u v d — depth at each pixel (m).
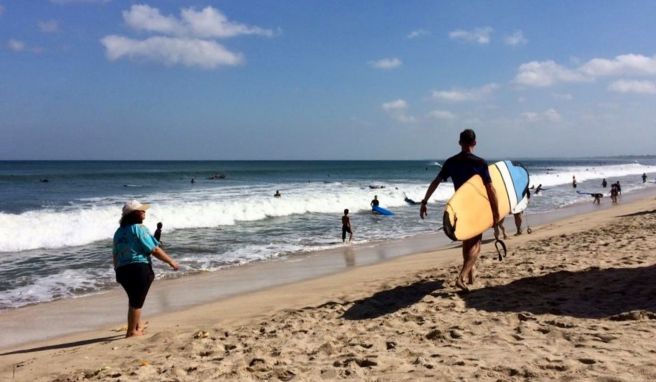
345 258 13.08
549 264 7.54
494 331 4.56
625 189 42.19
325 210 25.92
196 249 14.88
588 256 8.08
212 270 11.84
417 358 3.96
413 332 4.81
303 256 13.66
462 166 6.00
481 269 7.70
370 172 88.12
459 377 3.44
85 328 7.41
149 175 65.94
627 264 6.99
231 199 28.05
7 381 4.59
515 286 6.25
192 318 7.18
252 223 21.19
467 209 5.92
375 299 6.53
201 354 4.81
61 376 4.50
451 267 8.72
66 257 13.62
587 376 3.23
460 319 5.10
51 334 7.12
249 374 3.97
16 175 62.50
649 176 65.88
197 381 3.90
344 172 87.44
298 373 3.88
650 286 5.57
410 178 64.62
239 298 8.73
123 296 9.55
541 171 81.94
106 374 4.33
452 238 5.66
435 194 33.62
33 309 8.62
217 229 19.36
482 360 3.75
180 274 11.41
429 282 7.22
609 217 18.12
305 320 5.85
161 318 7.43
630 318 4.55
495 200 5.97
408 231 18.75
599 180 56.88
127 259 6.01
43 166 111.12
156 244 6.11
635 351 3.65
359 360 4.05
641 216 16.69
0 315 8.25
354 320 5.62
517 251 9.85
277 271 11.51
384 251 14.04
